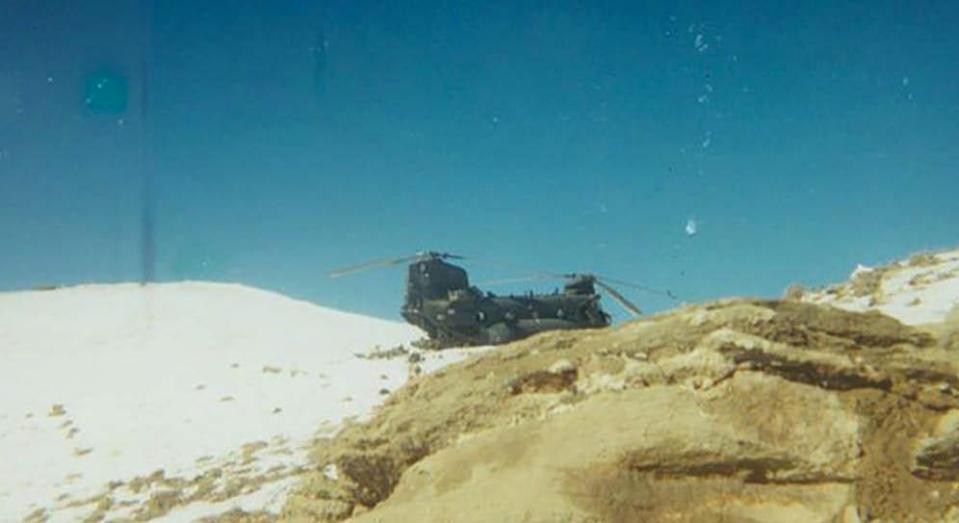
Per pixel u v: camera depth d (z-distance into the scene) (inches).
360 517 350.3
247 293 2101.4
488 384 407.8
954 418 345.1
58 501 863.7
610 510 326.6
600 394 381.7
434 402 411.5
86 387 1318.9
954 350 379.6
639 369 381.7
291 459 869.2
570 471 341.7
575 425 366.6
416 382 438.0
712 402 359.6
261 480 816.9
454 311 1411.2
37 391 1307.8
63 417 1157.1
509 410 393.1
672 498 333.7
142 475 904.9
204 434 1014.4
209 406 1123.9
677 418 353.4
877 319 395.9
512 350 434.3
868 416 348.8
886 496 328.5
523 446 366.0
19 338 1665.8
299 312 1876.2
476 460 367.2
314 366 1291.8
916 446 341.4
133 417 1115.3
